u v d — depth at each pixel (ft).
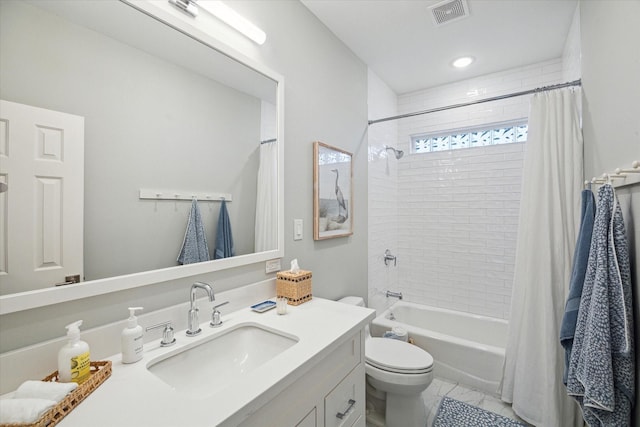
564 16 6.25
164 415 2.10
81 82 2.86
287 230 5.40
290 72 5.47
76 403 2.18
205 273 3.97
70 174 2.78
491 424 5.78
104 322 3.00
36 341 2.56
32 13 2.58
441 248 9.78
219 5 4.02
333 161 6.71
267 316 4.13
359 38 7.04
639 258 3.10
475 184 9.22
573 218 5.74
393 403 5.55
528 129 6.31
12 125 2.44
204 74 4.00
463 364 7.05
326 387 3.35
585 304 3.61
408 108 10.36
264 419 2.51
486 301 9.06
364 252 8.18
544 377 5.66
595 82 4.76
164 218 3.54
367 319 4.12
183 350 3.22
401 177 10.42
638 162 2.88
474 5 5.92
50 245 2.64
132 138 3.25
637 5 3.14
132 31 3.26
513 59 8.09
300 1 5.75
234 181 4.41
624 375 3.00
